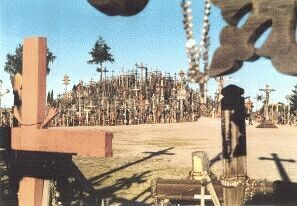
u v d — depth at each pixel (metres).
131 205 10.12
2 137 6.13
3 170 8.55
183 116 53.75
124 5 2.82
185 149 22.16
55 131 5.53
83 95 48.66
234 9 2.61
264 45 2.52
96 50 66.56
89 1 2.86
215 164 16.66
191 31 2.87
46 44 6.14
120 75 57.06
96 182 13.20
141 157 18.94
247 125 42.66
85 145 5.23
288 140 27.30
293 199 9.12
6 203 7.43
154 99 51.94
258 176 14.03
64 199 7.41
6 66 45.38
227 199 5.86
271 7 2.52
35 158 6.55
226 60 2.63
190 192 9.55
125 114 48.47
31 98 5.94
